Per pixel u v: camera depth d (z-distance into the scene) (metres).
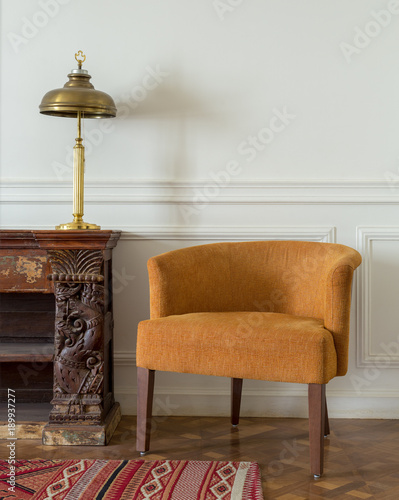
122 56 2.84
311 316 2.43
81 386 2.41
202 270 2.47
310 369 1.98
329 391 2.81
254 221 2.84
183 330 2.13
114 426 2.57
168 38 2.83
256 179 2.83
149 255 2.85
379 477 2.05
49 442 2.37
